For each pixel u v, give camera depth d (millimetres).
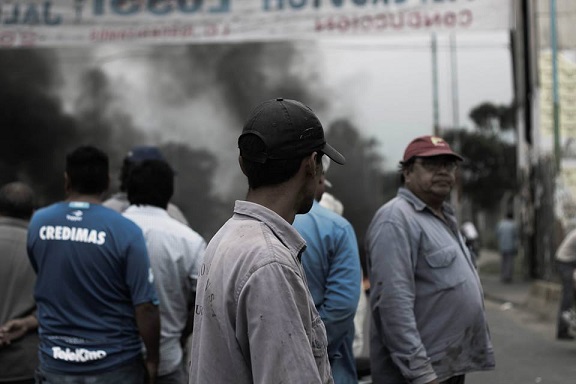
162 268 3996
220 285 1967
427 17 8828
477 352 3674
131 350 3619
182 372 4098
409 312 3531
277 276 1899
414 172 3721
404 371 3514
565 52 13391
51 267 3574
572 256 9602
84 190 3695
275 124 2043
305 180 2092
